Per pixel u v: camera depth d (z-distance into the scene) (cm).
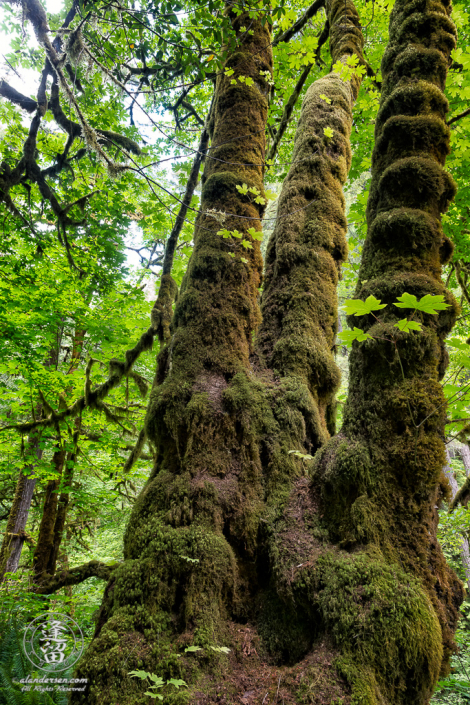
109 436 668
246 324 276
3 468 646
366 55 563
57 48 318
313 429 254
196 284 276
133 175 600
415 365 186
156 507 212
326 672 147
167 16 254
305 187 330
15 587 504
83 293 670
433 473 171
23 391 606
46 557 613
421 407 178
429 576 161
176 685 151
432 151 223
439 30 248
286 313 294
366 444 187
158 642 171
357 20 451
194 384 246
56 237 626
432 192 211
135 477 729
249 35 364
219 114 345
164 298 418
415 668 144
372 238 218
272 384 264
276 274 313
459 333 527
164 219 626
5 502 962
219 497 213
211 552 193
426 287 188
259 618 192
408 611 149
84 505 725
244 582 203
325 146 346
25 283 555
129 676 160
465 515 570
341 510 191
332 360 286
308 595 175
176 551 192
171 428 233
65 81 282
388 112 239
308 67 475
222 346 260
